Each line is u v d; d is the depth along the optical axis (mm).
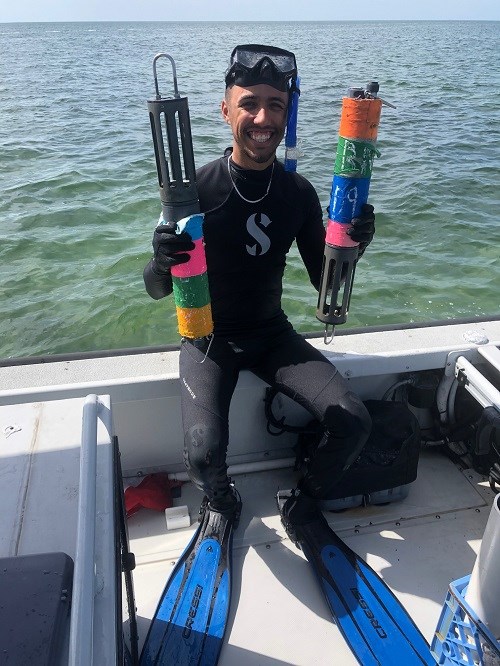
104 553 1049
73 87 20188
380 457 2127
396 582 1961
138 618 1835
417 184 8438
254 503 2266
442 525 2176
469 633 1439
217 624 1793
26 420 1408
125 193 8094
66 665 851
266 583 1954
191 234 1611
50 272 5984
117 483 1269
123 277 5871
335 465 1957
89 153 10367
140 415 2203
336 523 2186
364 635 1764
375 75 22922
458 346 2291
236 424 2352
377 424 2178
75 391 2000
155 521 2188
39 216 7301
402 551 2072
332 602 1858
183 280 1679
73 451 1314
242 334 2182
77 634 848
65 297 5559
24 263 6164
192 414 1967
